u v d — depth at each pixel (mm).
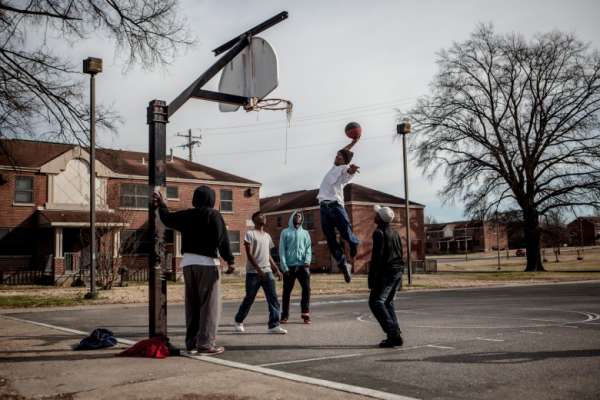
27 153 33656
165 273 7660
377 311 7887
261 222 9742
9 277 30578
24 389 5383
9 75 13469
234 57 8469
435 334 9250
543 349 7559
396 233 8125
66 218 31469
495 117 42969
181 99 7867
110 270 25922
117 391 5266
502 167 42531
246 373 6066
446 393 5168
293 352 7605
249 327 10695
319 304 16500
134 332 10234
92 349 7848
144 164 38688
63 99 14469
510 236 46750
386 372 6145
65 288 26484
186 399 4938
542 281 29859
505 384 5504
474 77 42844
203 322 7398
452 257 91375
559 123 41375
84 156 34219
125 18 13422
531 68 41625
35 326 11141
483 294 20547
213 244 7395
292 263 11086
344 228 5891
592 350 7441
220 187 41188
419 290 23422
